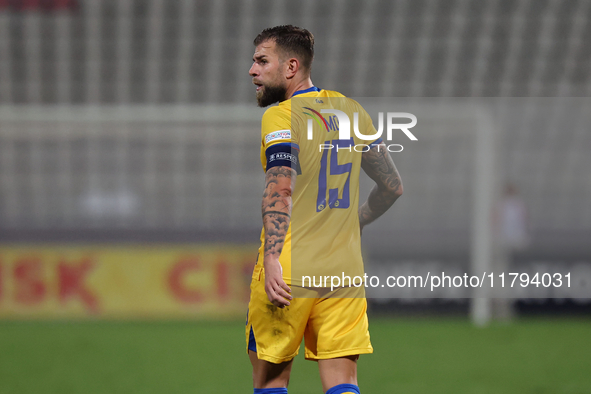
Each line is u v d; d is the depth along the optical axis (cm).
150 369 1620
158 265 2783
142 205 3456
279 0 4206
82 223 3344
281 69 723
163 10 4156
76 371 1591
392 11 4191
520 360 1770
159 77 3891
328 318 693
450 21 4150
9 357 1806
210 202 3484
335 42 4081
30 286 2747
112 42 4041
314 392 1365
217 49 4038
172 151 3588
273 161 670
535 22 4138
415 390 1377
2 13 4059
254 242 2916
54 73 3884
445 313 2972
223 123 2870
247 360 1758
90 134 3153
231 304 2778
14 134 3169
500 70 3931
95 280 2764
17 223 3294
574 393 1353
